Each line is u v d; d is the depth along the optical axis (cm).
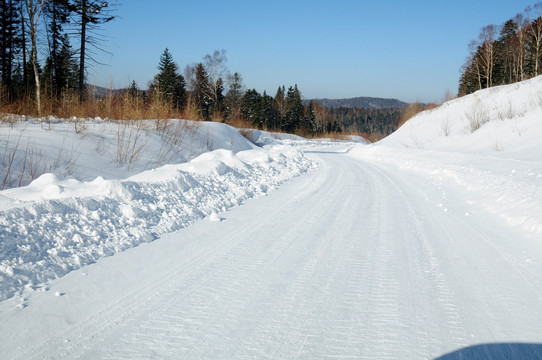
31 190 544
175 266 396
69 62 2472
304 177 1157
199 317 290
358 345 253
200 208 641
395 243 491
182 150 1322
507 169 1043
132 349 246
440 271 392
